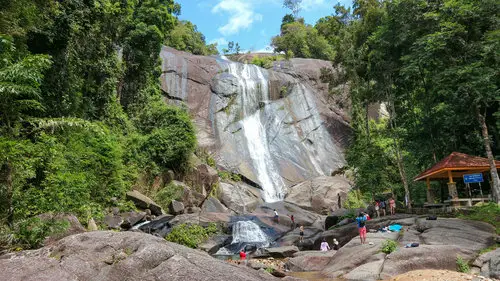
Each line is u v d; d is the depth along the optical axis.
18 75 9.70
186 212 26.27
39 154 12.84
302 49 67.25
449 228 13.77
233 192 31.48
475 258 10.80
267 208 29.67
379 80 25.83
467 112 20.88
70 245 5.91
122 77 31.67
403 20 22.00
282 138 41.72
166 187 27.11
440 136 24.73
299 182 36.97
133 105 32.59
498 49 17.56
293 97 47.09
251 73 48.50
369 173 25.06
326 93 50.19
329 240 19.75
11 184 9.91
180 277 5.05
